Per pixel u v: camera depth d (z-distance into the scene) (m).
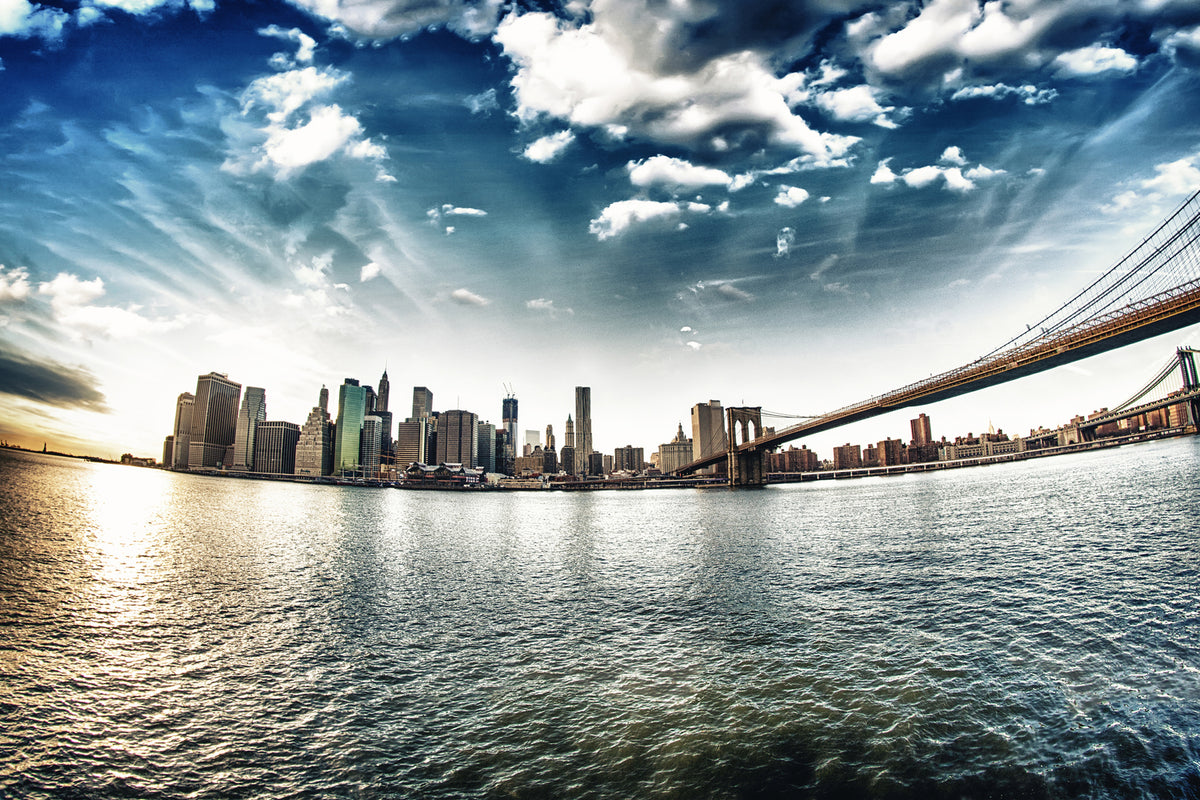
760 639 29.77
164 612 36.66
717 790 17.16
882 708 21.48
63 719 22.39
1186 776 16.66
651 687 24.47
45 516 84.19
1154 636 26.47
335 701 23.89
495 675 26.34
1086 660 24.50
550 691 24.45
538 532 89.56
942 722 20.25
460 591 43.31
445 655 29.03
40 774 18.80
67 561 51.72
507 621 34.81
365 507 165.50
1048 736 19.05
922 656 26.17
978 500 96.75
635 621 34.28
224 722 22.20
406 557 61.22
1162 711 20.03
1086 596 32.91
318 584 45.75
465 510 160.12
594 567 53.75
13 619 33.94
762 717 21.31
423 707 23.27
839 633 29.98
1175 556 39.94
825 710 21.59
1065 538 50.94
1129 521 55.88
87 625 33.47
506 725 21.61
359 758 19.64
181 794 17.88
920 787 16.83
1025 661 24.86
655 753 19.30
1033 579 37.72
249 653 29.41
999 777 17.11
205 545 66.50
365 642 31.03
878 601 35.59
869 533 67.69
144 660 28.44
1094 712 20.28
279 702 23.86
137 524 83.56
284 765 19.33
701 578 46.38
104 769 19.11
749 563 52.16
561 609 37.56
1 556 52.38
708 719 21.41
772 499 165.25
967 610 32.38
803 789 17.05
